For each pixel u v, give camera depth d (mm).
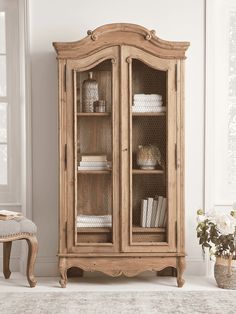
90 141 4352
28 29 4629
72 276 4676
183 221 4328
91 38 4258
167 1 4664
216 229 4328
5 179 4863
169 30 4672
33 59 4656
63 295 4105
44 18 4645
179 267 4324
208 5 4648
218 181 4840
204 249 4711
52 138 4691
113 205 4316
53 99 4680
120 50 4277
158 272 4707
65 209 4316
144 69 4316
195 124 4703
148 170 4340
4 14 4820
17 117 4848
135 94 4328
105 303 3896
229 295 4113
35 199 4703
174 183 4320
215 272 4352
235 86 4832
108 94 4328
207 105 4684
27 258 4457
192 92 4691
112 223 4312
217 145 4828
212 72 4672
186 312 3682
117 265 4312
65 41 4652
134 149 4348
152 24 4668
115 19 4660
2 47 4836
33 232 4297
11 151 4855
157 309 3750
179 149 4312
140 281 4535
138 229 4336
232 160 4848
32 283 4324
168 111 4293
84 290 4258
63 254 4301
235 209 4328
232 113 4844
